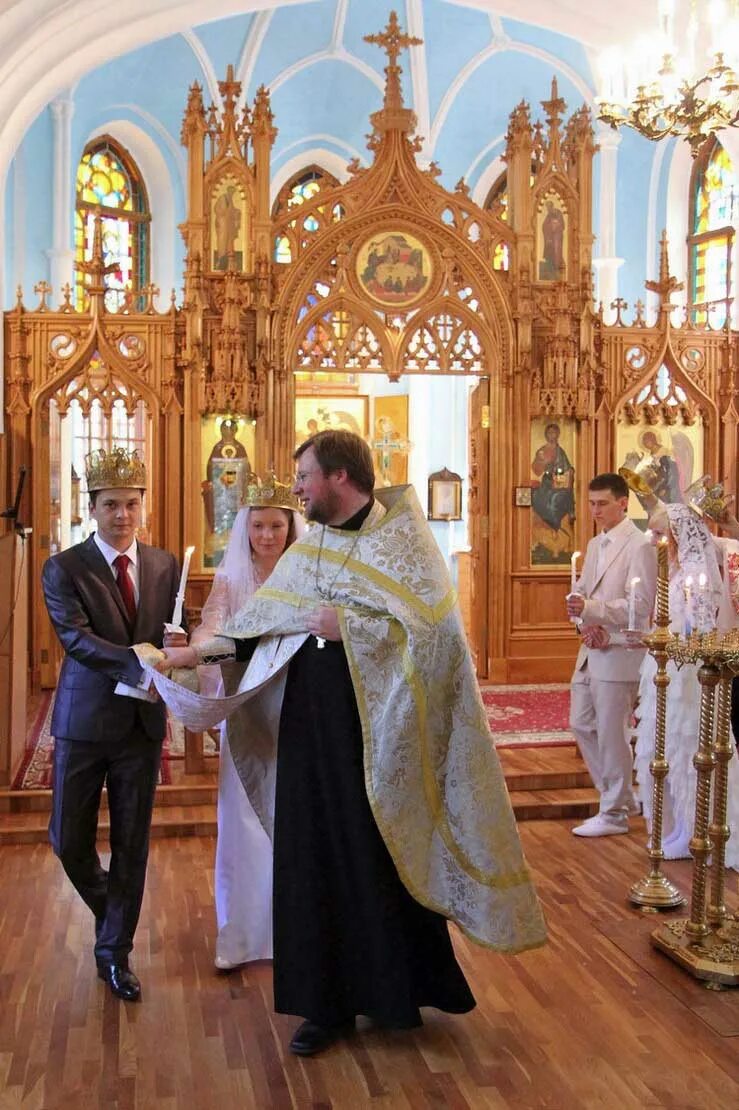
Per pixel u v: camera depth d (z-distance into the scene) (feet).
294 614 11.37
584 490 33.04
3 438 30.81
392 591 11.02
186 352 31.12
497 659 32.86
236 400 31.07
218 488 31.50
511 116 32.63
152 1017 11.96
